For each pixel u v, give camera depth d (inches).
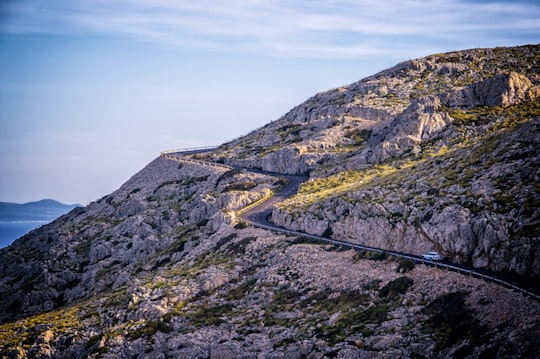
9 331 4675.2
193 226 5689.0
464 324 3142.2
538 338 2842.0
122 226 6215.6
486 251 3644.2
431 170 4736.7
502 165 4227.4
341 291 3863.2
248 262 4591.5
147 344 3949.3
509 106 5999.0
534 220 3592.5
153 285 4640.8
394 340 3245.6
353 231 4473.4
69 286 5723.4
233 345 3710.6
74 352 4165.8
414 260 3816.4
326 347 3398.1
